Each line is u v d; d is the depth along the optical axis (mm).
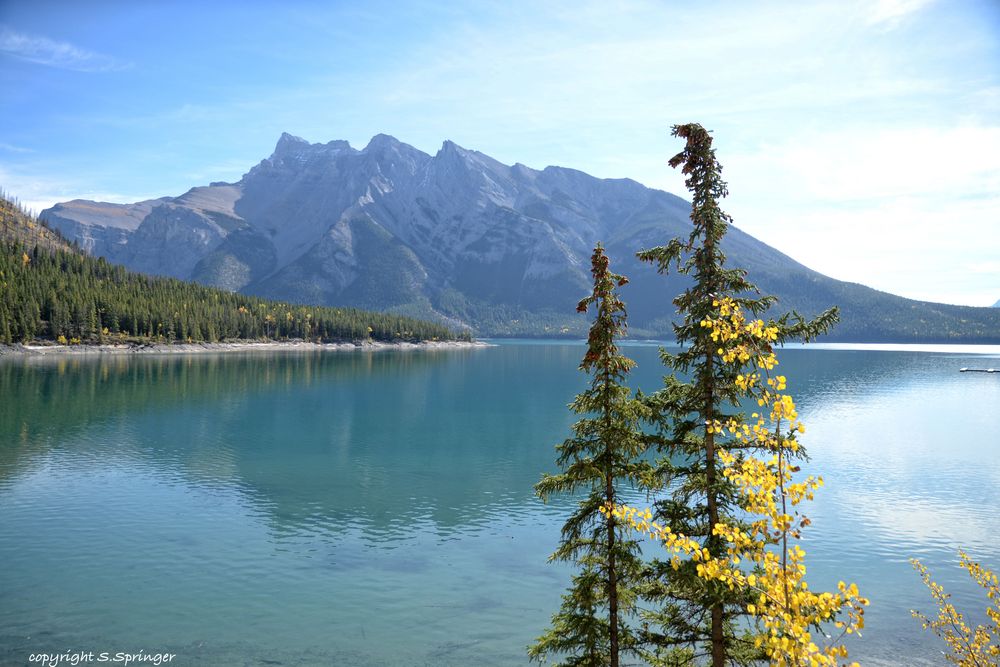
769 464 9570
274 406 109500
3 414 90812
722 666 16766
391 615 31578
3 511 47406
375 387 146000
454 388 148750
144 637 28688
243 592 34000
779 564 9156
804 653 8352
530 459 71062
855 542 43750
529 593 34531
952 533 45781
